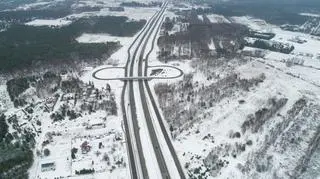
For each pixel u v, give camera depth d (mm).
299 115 111188
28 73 147750
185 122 104375
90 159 85938
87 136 97062
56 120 106125
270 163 83062
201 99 121062
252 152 88250
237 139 95000
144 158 87500
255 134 97875
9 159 83500
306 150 90188
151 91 132750
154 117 110312
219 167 82000
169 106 116312
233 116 108625
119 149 90750
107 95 126438
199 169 81500
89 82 138625
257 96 125125
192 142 93875
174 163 85062
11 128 101438
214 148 90062
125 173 80812
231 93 126938
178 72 154000
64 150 90125
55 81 138625
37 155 88062
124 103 121188
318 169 82375
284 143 92750
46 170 81688
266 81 142125
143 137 97688
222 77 145000
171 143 94062
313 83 145750
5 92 128250
